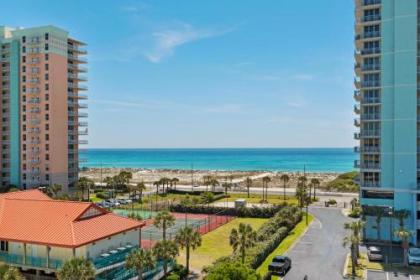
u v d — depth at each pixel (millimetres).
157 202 113938
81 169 148875
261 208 95438
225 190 137125
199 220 90438
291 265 56344
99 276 44750
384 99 72188
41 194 63062
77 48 133875
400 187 70000
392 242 69875
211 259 59531
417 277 52094
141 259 42500
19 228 49281
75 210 50344
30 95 124188
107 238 49781
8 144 127312
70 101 131500
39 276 47594
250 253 55281
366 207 72312
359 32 77312
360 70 77062
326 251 63938
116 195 131500
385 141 72000
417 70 71438
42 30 122812
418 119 71500
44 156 122250
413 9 70062
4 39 127938
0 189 118625
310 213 98812
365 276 52281
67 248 46094
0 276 33344
